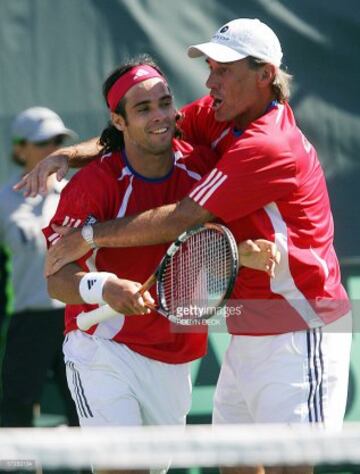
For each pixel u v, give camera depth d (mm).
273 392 16750
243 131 17219
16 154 23953
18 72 24969
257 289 16562
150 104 16500
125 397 16750
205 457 11484
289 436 11711
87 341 17016
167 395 17125
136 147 16719
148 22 25281
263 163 16031
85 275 16312
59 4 25156
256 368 16906
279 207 16391
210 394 23734
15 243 23109
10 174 24766
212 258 16031
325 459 11750
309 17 25672
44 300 23109
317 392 16719
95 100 25047
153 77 16641
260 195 16109
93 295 16078
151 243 16297
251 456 11570
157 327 16859
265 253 15695
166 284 16219
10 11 25000
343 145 25469
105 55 25172
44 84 25016
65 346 17562
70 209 16828
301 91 25531
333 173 25359
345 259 24891
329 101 25547
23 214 23234
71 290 16375
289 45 25641
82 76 25094
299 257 16422
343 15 25719
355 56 25641
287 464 16734
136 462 11914
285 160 16156
